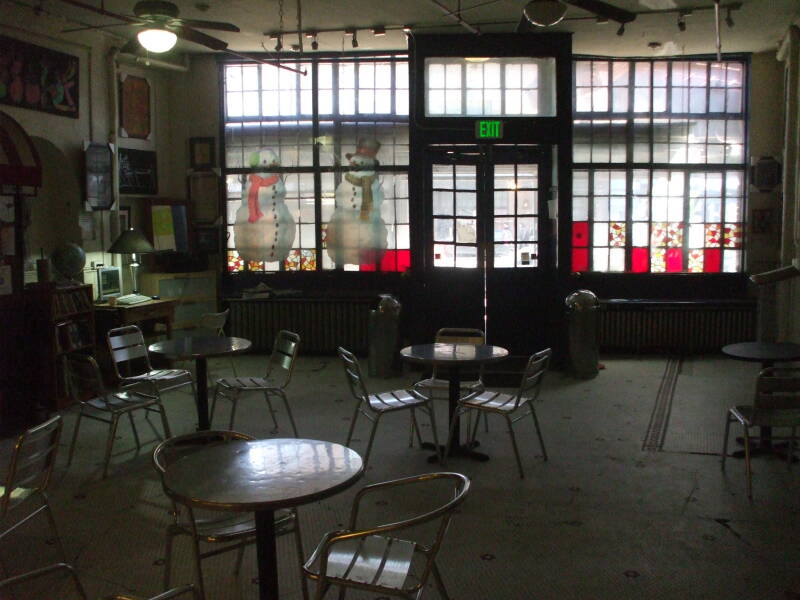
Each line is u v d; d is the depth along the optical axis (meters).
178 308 8.77
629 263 9.38
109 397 5.17
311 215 9.35
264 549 2.70
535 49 8.10
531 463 5.05
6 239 6.69
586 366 7.75
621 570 3.48
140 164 8.80
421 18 7.52
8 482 3.02
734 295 9.34
